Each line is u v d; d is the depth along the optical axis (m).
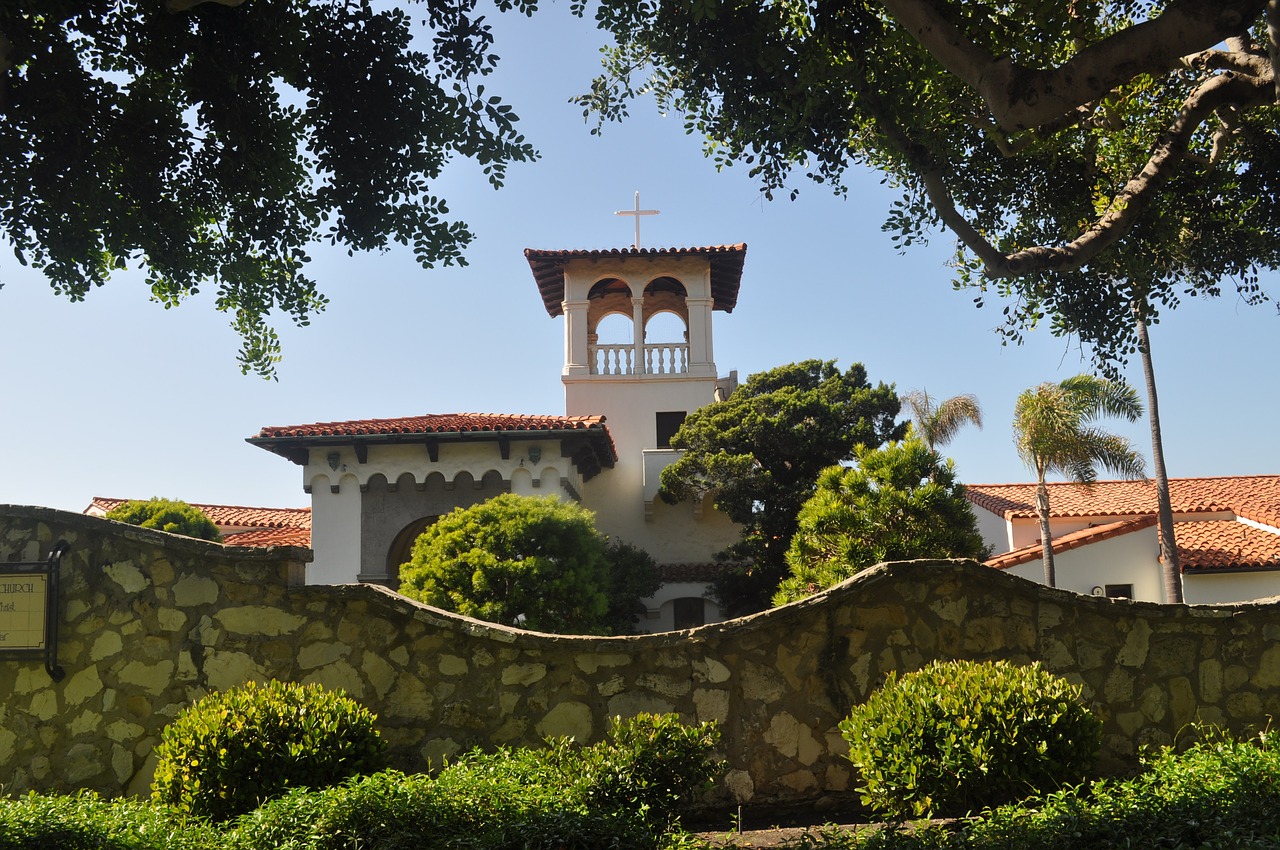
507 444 22.42
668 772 6.53
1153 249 10.05
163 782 6.58
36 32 7.70
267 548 8.01
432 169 9.11
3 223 8.38
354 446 22.50
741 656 7.93
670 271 29.47
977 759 6.40
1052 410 23.55
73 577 7.95
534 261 29.20
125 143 8.66
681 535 27.02
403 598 8.08
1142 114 10.70
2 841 5.30
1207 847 4.92
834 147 8.47
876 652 7.98
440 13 8.18
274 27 8.43
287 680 7.83
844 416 25.44
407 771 7.65
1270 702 8.08
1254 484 27.48
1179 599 21.80
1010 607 8.14
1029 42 7.50
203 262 9.62
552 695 7.82
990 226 10.89
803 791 7.71
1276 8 5.67
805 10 8.20
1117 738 7.93
